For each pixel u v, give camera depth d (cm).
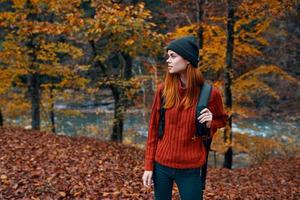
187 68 349
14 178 773
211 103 351
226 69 1488
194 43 349
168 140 356
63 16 1377
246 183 1138
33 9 1420
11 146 1103
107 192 743
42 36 1505
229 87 1498
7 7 2056
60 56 2023
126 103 1559
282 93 4091
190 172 355
